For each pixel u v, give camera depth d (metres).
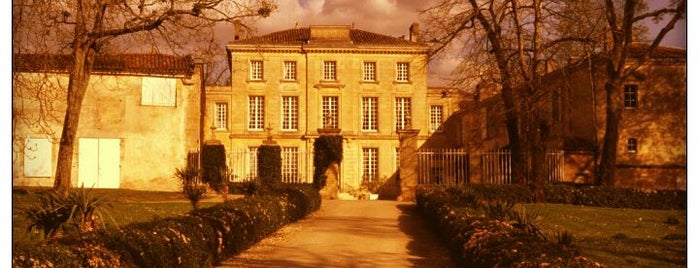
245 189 22.47
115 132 33.75
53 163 32.12
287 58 46.62
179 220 11.13
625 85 34.56
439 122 48.97
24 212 10.69
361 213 22.84
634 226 18.50
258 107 46.44
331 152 32.88
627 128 34.38
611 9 27.67
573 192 27.16
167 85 34.50
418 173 31.09
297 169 42.59
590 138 35.31
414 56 46.72
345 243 15.02
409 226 18.64
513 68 27.91
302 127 46.19
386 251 13.90
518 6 27.34
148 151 33.97
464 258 11.17
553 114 38.31
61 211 10.36
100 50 23.73
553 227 17.83
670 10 26.42
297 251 13.81
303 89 46.47
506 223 12.16
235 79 46.06
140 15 22.58
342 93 46.50
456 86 28.47
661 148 34.31
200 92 39.00
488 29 27.91
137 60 35.12
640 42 29.30
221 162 34.31
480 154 31.53
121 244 8.53
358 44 46.66
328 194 32.75
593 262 8.45
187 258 10.08
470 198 18.95
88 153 33.47
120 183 33.62
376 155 46.44
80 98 23.06
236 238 12.95
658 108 34.38
